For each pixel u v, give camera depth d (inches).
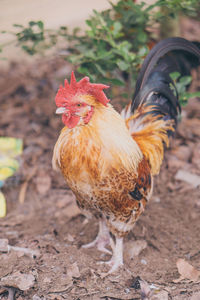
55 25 310.2
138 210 115.9
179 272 119.0
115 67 150.3
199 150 186.5
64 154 103.1
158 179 173.6
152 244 135.3
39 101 238.1
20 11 360.2
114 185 103.3
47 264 122.0
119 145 101.5
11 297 108.3
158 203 158.6
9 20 329.4
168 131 138.1
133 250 130.8
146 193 117.5
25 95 245.4
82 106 97.9
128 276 118.3
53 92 245.3
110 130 100.7
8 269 118.4
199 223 145.5
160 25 190.1
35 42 152.3
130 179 105.6
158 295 108.8
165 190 167.0
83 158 100.4
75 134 100.9
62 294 109.8
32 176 176.7
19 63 284.0
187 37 278.1
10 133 208.2
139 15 152.7
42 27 149.4
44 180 174.4
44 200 164.6
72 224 148.8
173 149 189.6
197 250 131.3
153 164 129.3
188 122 208.1
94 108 99.8
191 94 147.3
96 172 101.0
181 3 146.9
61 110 98.4
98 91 97.1
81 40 158.7
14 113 226.4
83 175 102.3
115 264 122.3
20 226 147.1
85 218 152.3
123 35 157.0
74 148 100.9
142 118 134.5
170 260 127.3
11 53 301.0
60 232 143.3
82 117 99.0
